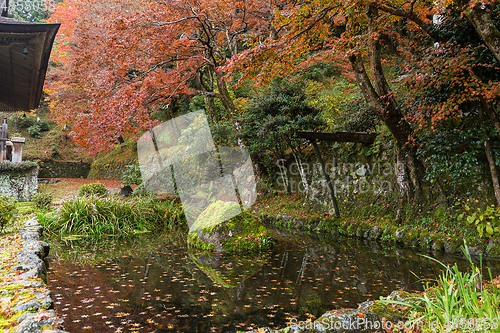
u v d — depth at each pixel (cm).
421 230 645
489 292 252
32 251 411
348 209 847
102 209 772
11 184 937
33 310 236
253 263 511
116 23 833
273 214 938
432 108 567
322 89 1180
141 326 277
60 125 2373
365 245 655
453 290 249
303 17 605
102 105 919
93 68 1217
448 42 548
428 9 666
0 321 218
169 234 750
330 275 446
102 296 349
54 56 1717
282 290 382
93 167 2344
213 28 1044
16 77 690
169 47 966
